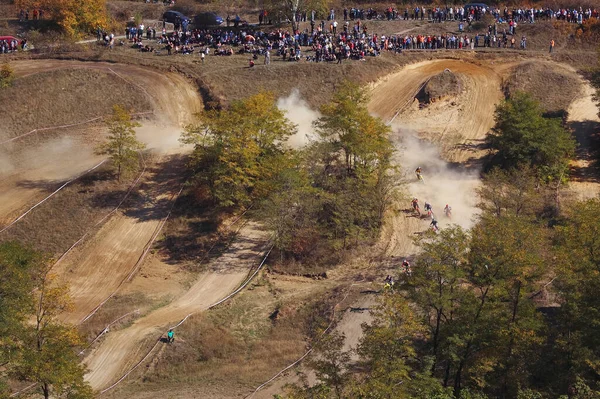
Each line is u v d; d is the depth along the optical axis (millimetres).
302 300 57562
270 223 63062
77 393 42031
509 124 73062
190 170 74750
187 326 54656
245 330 54562
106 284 61312
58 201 69812
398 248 63906
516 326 41438
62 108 82562
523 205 62031
